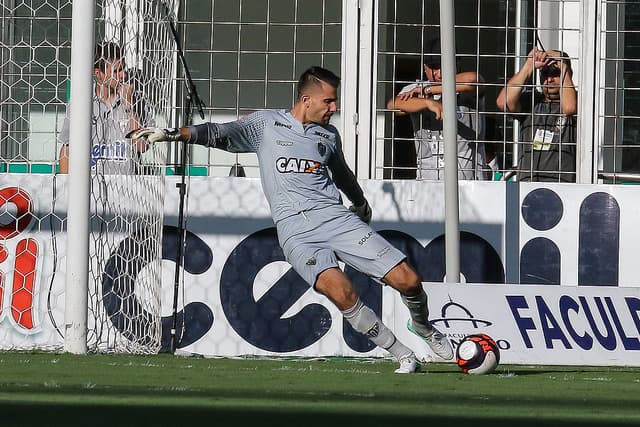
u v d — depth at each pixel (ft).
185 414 44.73
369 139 102.94
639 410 50.67
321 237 76.84
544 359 81.15
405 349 73.87
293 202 77.61
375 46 103.09
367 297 97.96
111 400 50.08
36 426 40.16
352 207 83.66
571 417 46.73
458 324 80.79
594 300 81.97
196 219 98.27
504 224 99.81
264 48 106.11
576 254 100.17
